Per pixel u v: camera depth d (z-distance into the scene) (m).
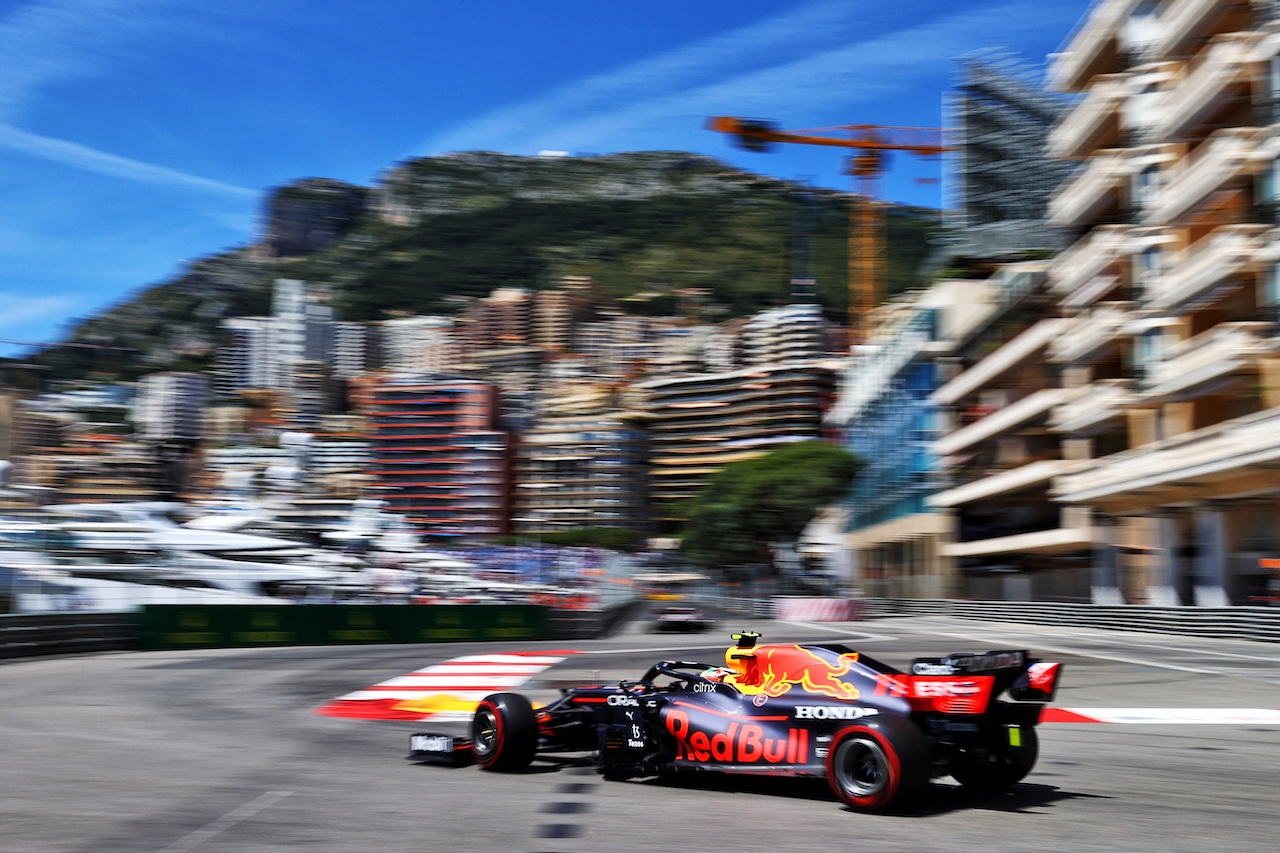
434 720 11.71
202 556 44.09
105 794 7.04
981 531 56.81
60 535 42.66
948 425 60.03
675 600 80.69
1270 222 25.19
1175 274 29.16
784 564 81.88
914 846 5.48
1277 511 27.73
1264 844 5.53
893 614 56.00
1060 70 37.94
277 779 7.67
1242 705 12.40
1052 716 11.49
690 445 176.38
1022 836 5.71
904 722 6.37
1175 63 30.73
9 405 109.56
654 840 5.66
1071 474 36.59
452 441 181.38
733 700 7.30
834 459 75.62
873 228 109.62
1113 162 33.66
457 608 28.33
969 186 60.84
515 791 7.17
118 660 21.23
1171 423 31.70
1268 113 25.12
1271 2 24.98
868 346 82.94
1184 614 26.34
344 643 26.66
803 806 6.60
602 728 7.82
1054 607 34.94
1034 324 48.56
